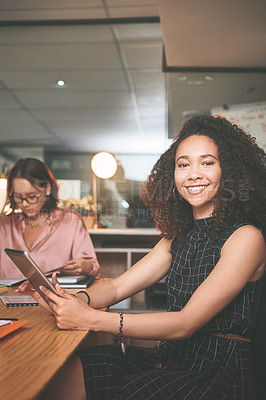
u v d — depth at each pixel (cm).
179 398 98
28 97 633
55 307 104
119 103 663
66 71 523
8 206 245
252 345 109
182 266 123
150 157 1028
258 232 112
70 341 94
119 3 342
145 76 538
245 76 411
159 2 271
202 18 290
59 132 849
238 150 122
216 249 114
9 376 71
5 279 193
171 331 101
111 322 101
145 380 100
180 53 360
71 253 225
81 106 680
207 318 103
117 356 111
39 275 101
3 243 224
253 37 322
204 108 420
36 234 227
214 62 384
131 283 138
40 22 377
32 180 222
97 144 962
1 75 541
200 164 120
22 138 902
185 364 111
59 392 97
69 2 342
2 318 116
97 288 134
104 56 468
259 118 400
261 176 123
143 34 400
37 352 85
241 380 105
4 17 371
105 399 98
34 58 478
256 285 112
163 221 138
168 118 424
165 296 332
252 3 268
